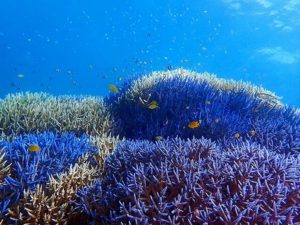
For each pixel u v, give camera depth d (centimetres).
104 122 247
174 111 249
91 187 137
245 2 1596
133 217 109
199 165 131
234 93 292
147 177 129
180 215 112
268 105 302
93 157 177
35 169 141
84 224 133
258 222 103
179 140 163
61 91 1986
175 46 2350
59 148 166
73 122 242
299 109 344
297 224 101
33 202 125
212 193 117
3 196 131
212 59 2297
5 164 150
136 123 252
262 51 1986
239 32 1908
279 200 107
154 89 276
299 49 1802
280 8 1514
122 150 168
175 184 121
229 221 101
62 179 139
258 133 216
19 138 190
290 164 132
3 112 249
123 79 359
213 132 220
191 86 282
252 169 126
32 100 298
